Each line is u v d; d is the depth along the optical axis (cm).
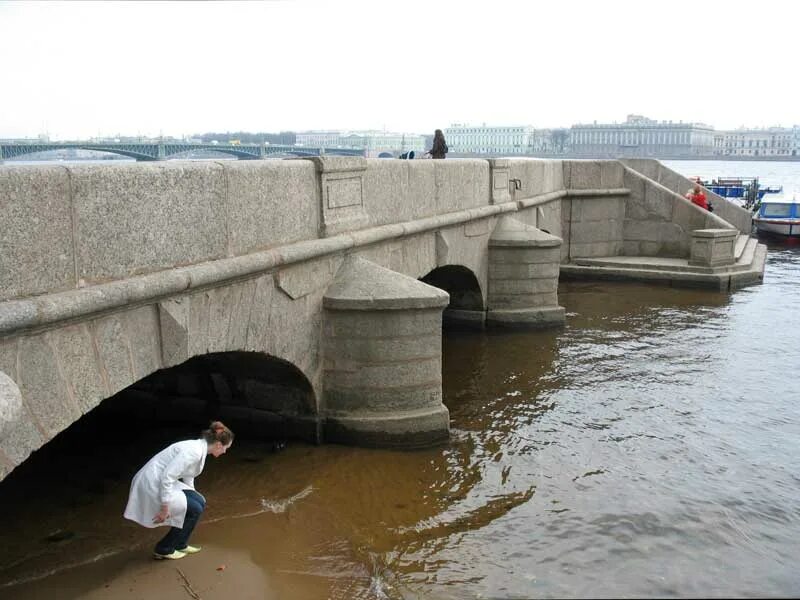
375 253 1063
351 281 958
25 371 523
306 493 828
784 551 754
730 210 2888
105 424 1030
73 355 563
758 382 1271
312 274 908
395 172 1125
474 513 808
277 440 973
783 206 3244
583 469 926
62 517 763
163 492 628
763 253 2577
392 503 820
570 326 1659
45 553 689
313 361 931
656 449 992
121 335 611
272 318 832
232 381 975
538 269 1605
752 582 698
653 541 763
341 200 966
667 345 1498
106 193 592
